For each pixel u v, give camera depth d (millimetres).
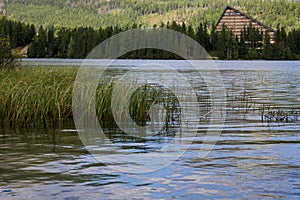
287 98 19609
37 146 9766
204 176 7418
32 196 6465
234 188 6820
